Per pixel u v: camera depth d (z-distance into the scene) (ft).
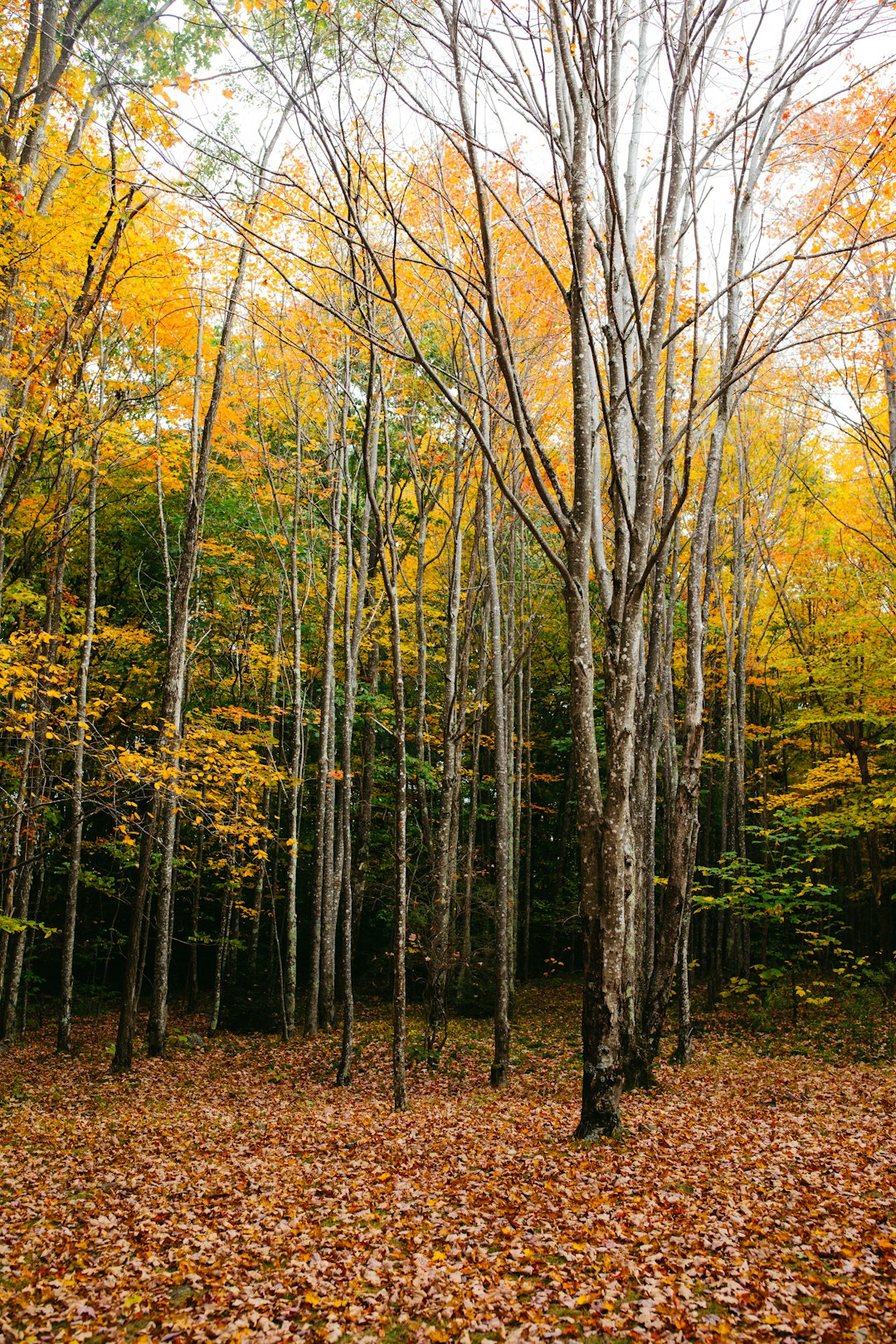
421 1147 25.46
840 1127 25.57
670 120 22.13
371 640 64.08
